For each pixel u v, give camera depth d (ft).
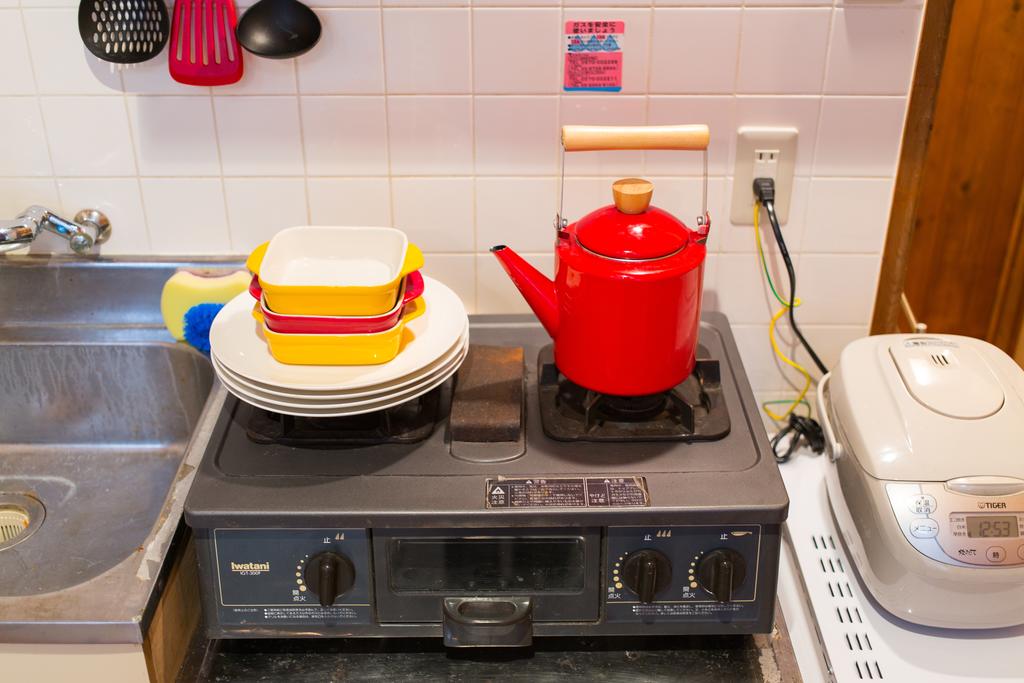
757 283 4.31
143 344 4.19
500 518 2.97
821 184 4.08
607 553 3.07
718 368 3.51
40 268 4.24
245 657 3.25
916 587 3.14
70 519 3.98
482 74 3.87
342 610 3.15
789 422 4.18
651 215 3.16
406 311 3.34
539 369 3.67
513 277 3.35
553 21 3.77
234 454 3.24
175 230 4.24
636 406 3.41
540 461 3.20
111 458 4.32
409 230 4.22
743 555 3.08
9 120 4.00
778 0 3.72
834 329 4.41
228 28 3.76
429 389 3.24
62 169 4.10
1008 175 5.46
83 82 3.93
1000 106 5.29
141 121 4.00
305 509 2.98
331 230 3.47
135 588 2.96
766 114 3.94
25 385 4.30
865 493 3.26
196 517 2.98
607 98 3.92
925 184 5.58
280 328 3.14
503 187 4.11
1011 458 3.15
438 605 3.14
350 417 3.38
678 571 3.10
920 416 3.28
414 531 3.04
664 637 3.32
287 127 4.00
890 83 3.87
